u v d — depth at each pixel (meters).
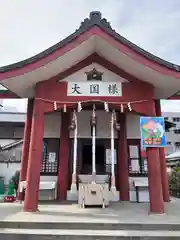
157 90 8.35
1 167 18.23
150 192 6.68
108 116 10.44
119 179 9.70
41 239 4.84
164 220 5.62
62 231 5.09
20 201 8.88
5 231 5.04
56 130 10.34
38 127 7.14
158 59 6.98
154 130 7.04
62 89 7.58
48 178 9.77
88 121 10.39
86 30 7.02
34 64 6.91
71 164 9.97
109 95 7.57
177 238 4.84
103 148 10.17
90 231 5.12
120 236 4.85
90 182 8.51
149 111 7.49
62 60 7.16
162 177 9.33
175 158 17.33
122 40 6.98
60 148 10.02
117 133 10.25
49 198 9.38
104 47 7.38
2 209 7.08
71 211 6.78
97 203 7.57
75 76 7.82
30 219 5.56
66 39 7.00
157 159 6.93
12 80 7.35
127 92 7.62
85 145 10.19
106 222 5.34
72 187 7.57
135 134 10.28
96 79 7.89
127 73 7.79
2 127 21.41
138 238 4.83
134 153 10.11
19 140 19.56
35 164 6.84
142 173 9.84
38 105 7.34
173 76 6.98
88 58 7.98
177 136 34.97
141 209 7.27
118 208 7.46
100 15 7.30
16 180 14.10
